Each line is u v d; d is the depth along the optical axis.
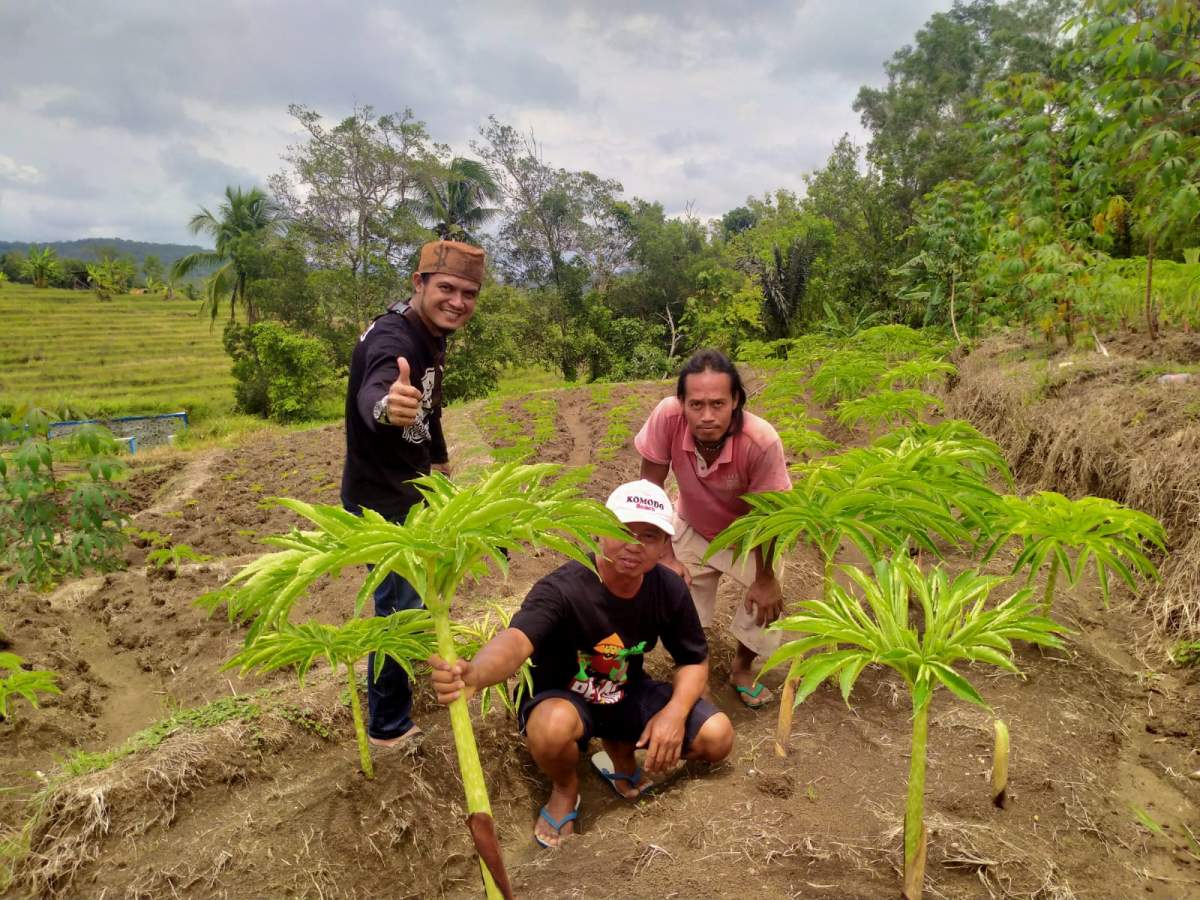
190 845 2.95
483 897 2.92
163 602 6.41
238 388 31.83
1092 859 2.56
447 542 2.02
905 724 3.33
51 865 2.86
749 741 3.36
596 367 32.38
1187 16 5.18
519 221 32.59
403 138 32.06
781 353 19.77
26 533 6.44
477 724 3.58
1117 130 5.67
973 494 3.59
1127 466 4.85
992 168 8.27
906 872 2.24
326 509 2.08
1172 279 6.94
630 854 2.70
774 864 2.53
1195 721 3.30
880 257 22.75
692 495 3.74
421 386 3.21
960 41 33.81
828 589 3.61
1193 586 3.93
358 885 2.87
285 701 3.71
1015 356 7.66
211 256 38.94
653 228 35.22
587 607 2.90
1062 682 3.56
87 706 4.90
